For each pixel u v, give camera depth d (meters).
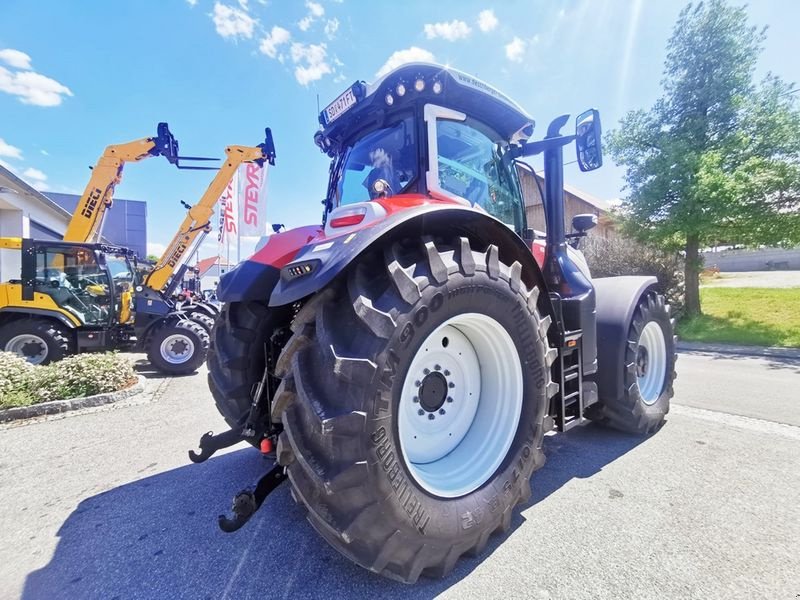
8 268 11.20
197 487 2.37
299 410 1.37
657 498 2.06
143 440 3.16
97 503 2.21
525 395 1.78
